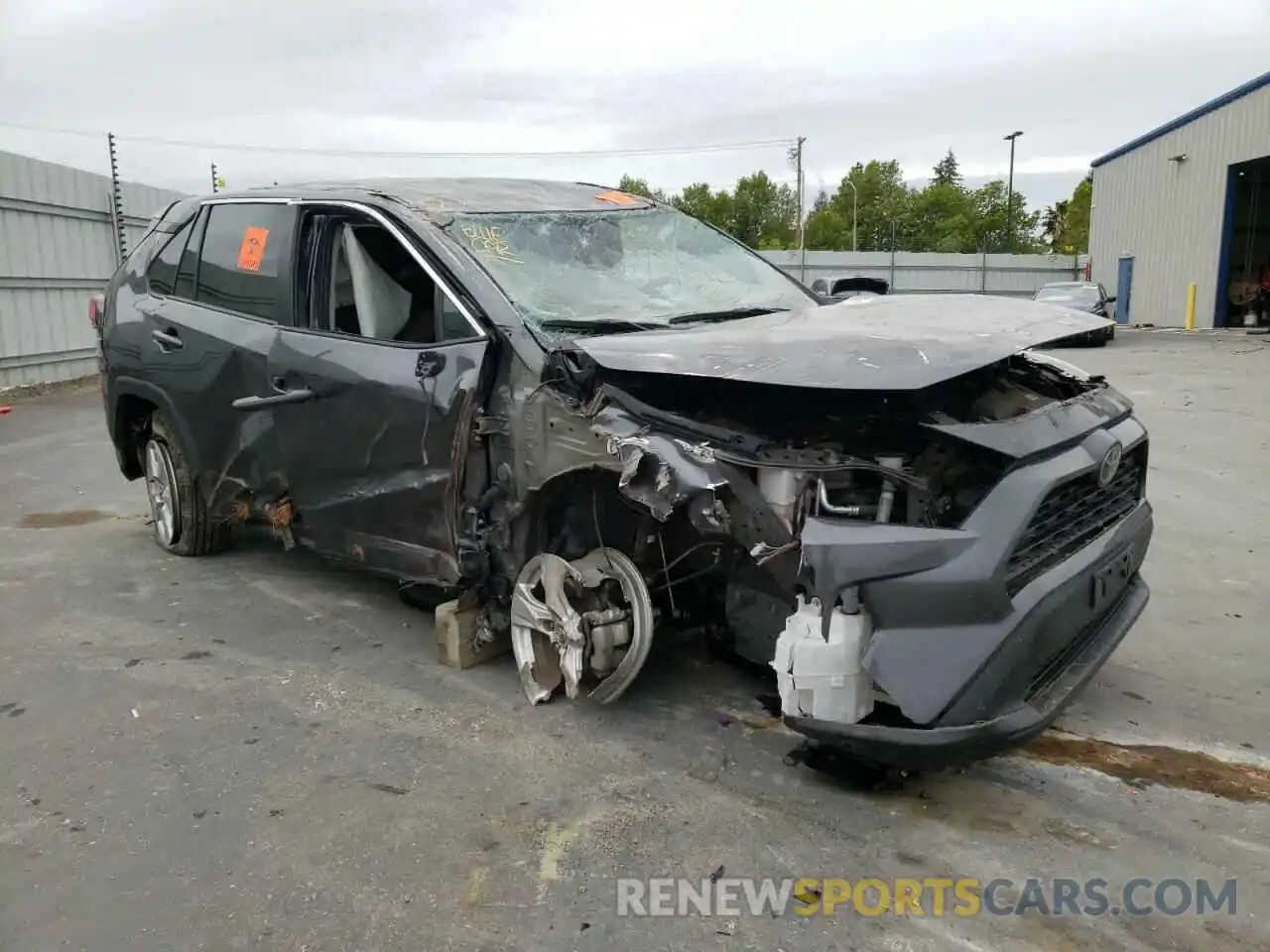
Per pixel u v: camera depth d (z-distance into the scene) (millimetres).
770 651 3219
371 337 4031
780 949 2439
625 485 3016
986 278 40656
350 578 5293
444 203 4148
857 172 103625
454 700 3830
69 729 3625
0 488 7547
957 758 2738
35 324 14086
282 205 4535
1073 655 3141
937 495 2865
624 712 3711
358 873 2748
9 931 2523
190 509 5422
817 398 3059
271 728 3621
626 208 4664
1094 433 3213
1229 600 4887
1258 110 24672
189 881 2723
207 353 4711
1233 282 27719
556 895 2646
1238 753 3402
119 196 15922
